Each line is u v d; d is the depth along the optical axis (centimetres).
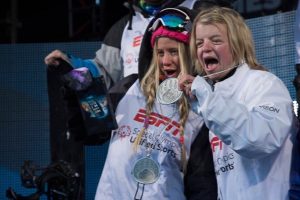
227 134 678
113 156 848
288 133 699
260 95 707
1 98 1347
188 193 841
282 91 713
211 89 709
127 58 1009
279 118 686
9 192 997
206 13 760
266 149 677
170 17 862
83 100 855
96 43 1341
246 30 758
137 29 1025
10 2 1903
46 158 1326
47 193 976
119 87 895
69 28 1778
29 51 1351
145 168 826
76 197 962
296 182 707
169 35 849
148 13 1030
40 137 1333
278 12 1341
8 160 1330
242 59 748
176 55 853
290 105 710
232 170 727
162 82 827
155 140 835
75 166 1090
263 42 1232
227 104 680
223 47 740
